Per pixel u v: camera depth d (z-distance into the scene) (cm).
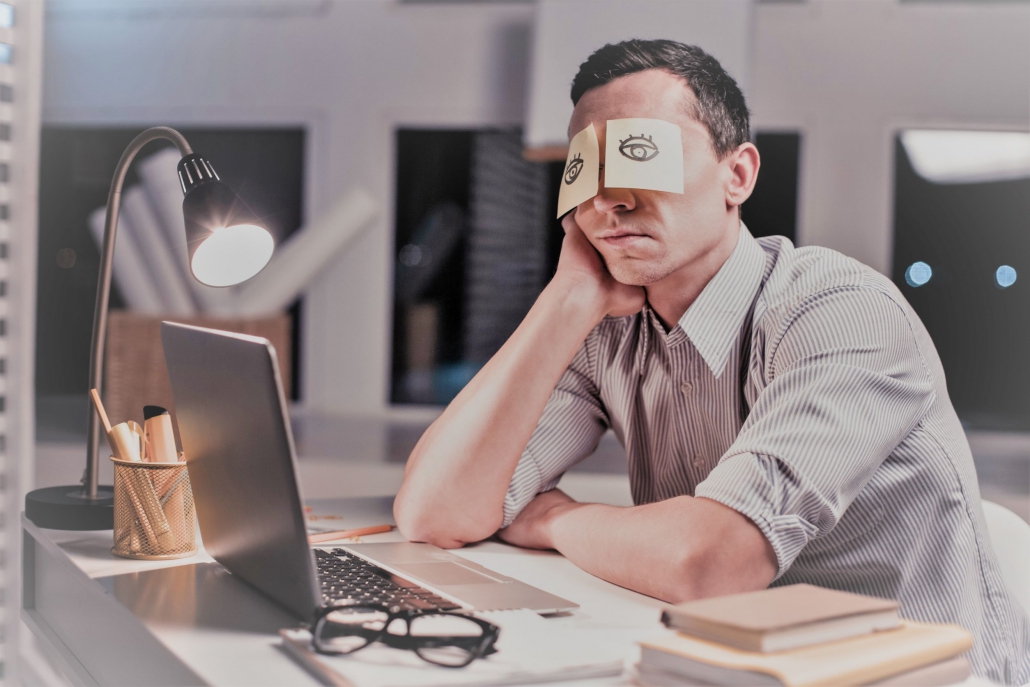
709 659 57
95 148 459
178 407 88
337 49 443
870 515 96
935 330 417
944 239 414
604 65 102
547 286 111
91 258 460
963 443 106
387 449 341
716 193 103
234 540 83
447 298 454
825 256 106
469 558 102
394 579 85
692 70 101
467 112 439
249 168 457
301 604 72
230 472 79
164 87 453
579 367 122
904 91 407
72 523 106
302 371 449
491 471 106
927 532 97
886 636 61
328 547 100
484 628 68
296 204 457
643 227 100
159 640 70
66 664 92
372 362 447
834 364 89
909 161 414
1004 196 409
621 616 79
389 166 445
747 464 85
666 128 99
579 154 103
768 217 422
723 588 81
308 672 63
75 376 462
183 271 361
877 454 88
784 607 62
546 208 446
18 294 127
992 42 401
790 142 419
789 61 412
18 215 127
